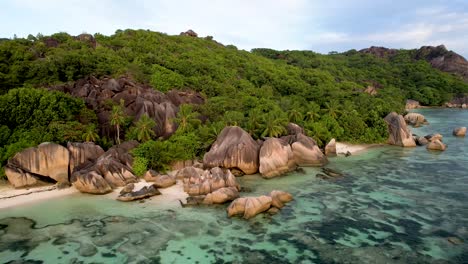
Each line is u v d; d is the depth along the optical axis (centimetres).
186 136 4784
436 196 3547
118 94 5634
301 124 5962
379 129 6331
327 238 2703
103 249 2578
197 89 6938
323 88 9088
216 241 2677
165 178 3844
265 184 4022
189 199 3416
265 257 2445
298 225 2930
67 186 3847
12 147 3844
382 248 2538
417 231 2786
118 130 4828
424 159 5147
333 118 6397
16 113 4247
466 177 4178
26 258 2456
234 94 7056
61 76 6106
